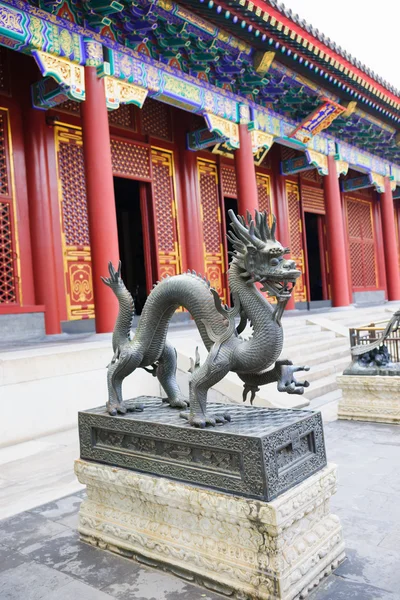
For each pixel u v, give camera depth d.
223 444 3.33
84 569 3.68
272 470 3.19
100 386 8.74
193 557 3.44
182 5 11.66
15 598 3.31
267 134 15.95
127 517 3.91
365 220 27.09
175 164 16.59
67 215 13.19
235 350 3.69
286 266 3.49
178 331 13.20
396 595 3.13
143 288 26.73
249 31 12.74
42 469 6.14
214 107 14.12
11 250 12.15
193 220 16.81
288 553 3.18
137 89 11.87
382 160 23.22
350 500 4.62
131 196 25.19
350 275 25.44
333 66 15.23
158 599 3.25
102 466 4.07
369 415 7.61
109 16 11.13
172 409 4.30
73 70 10.58
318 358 11.88
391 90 18.31
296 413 3.78
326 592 3.24
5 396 7.39
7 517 4.66
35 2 9.90
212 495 3.33
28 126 12.48
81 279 13.42
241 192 15.12
